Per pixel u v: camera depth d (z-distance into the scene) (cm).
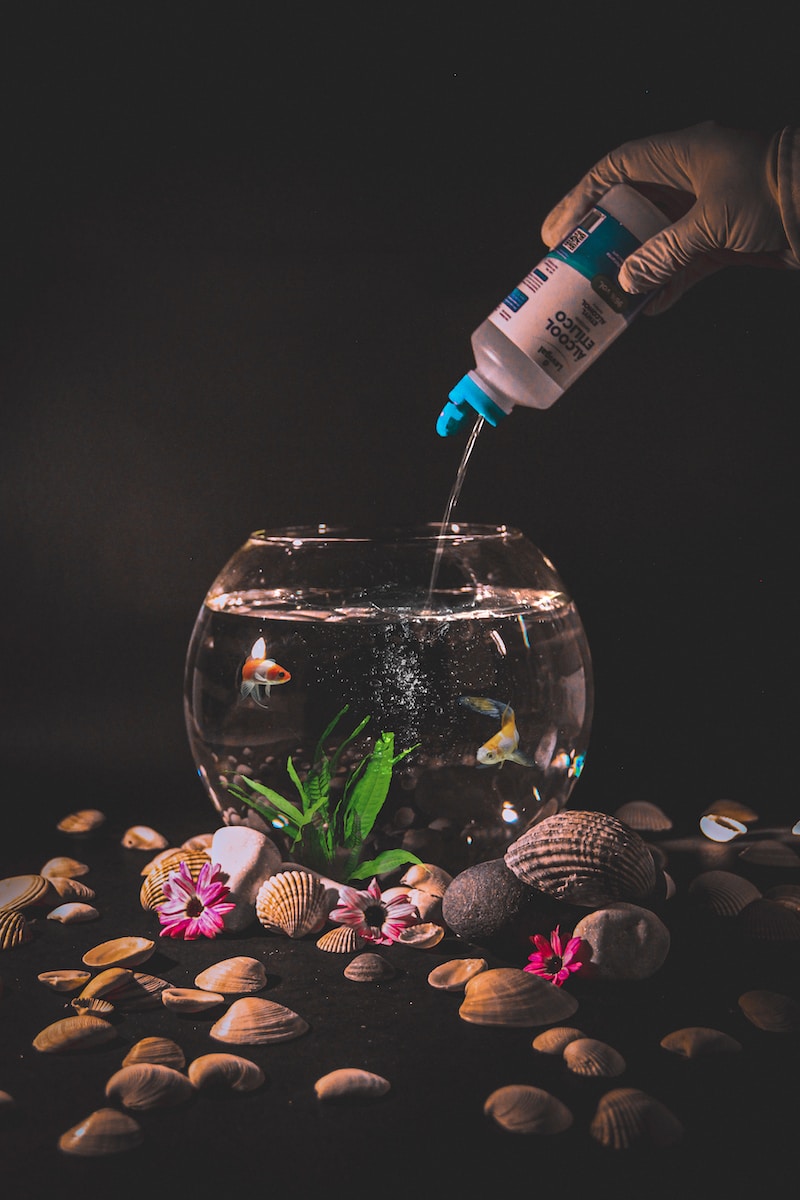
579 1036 72
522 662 80
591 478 116
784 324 114
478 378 87
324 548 81
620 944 78
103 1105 68
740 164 85
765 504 117
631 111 109
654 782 112
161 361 115
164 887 85
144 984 77
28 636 120
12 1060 71
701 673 120
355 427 115
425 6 108
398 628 79
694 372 115
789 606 118
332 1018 75
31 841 101
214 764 84
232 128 111
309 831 82
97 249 113
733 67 108
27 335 116
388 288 113
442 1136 65
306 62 110
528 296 85
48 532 119
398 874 85
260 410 116
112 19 109
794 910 85
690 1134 65
